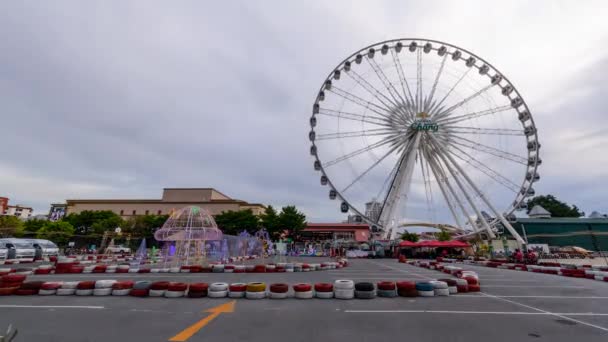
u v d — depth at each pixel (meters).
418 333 7.15
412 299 11.20
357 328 7.53
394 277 18.69
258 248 45.41
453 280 12.95
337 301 10.80
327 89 47.62
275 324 7.83
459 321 8.20
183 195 88.12
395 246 47.56
